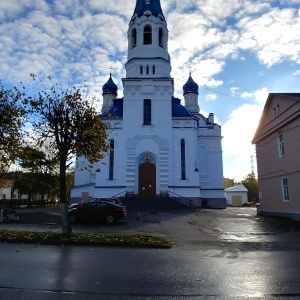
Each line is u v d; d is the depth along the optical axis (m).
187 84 54.34
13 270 8.54
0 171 25.86
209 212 31.38
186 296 6.67
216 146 45.69
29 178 42.28
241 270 9.05
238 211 36.12
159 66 41.84
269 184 29.41
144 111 40.31
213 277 8.21
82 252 11.90
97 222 22.61
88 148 16.20
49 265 9.29
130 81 40.44
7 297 6.38
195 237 17.17
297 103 23.66
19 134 17.42
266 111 29.50
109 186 38.38
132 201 35.09
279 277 8.23
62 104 16.02
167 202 34.81
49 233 15.20
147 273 8.58
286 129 26.00
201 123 48.72
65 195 15.65
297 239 16.44
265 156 30.41
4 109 16.80
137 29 42.91
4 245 13.19
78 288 7.09
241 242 15.43
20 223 21.94
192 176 38.75
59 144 15.98
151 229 19.88
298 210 23.98
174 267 9.40
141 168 39.31
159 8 44.06
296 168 24.22
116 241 13.93
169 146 39.09
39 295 6.54
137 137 39.28
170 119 39.75
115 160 39.09
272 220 24.91
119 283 7.57
